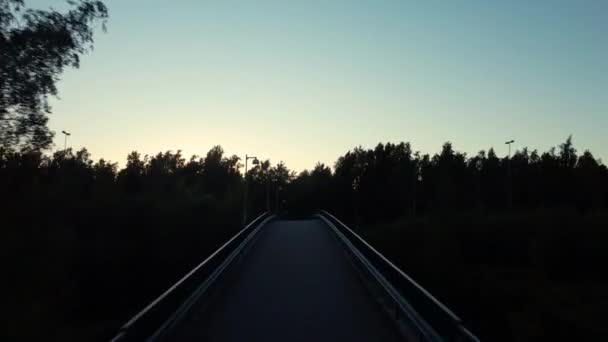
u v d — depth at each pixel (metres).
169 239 36.28
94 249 27.92
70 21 19.95
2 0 18.78
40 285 20.64
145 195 41.97
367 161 111.38
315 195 111.31
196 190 60.94
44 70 19.88
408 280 11.27
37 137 20.41
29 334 16.77
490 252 47.75
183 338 10.47
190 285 12.43
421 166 107.06
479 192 91.75
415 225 50.00
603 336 21.28
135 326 8.08
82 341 16.16
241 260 22.33
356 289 16.02
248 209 62.34
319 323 11.79
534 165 101.25
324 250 25.97
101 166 62.97
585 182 82.94
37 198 23.44
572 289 34.69
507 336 20.25
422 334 9.30
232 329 11.25
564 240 41.47
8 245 20.94
